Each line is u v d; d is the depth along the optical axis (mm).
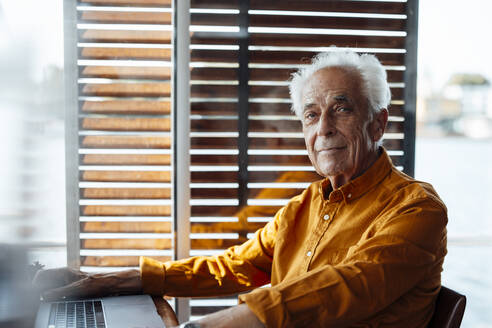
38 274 1305
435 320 1099
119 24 1731
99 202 1793
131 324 1100
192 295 1420
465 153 10555
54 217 1702
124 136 1782
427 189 1178
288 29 1783
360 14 1803
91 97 1751
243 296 956
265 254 1454
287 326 920
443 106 12898
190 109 1769
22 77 837
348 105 1240
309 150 1328
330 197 1269
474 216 5180
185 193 1777
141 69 1757
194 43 1756
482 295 3080
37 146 956
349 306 939
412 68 1832
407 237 1019
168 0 1735
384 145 1855
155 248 1828
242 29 1766
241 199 1819
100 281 1332
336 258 1204
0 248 820
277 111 1806
